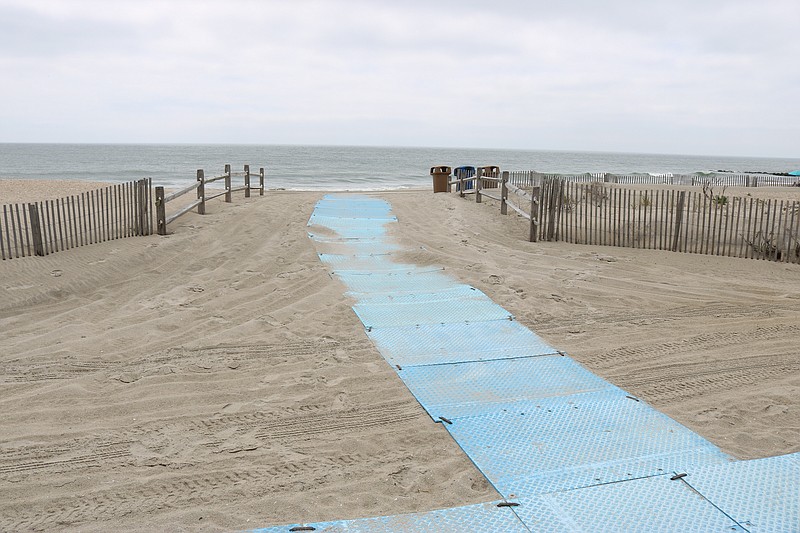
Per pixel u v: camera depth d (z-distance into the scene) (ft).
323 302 23.25
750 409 14.80
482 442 12.92
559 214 36.60
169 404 14.79
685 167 379.96
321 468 12.05
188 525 10.09
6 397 14.87
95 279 25.41
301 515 10.41
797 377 16.87
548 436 13.16
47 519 10.21
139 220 33.24
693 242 35.42
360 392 15.57
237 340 19.26
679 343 19.52
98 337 19.10
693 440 12.96
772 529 9.73
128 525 10.08
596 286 26.30
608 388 15.87
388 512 10.51
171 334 19.75
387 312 22.16
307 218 40.34
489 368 17.13
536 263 30.40
